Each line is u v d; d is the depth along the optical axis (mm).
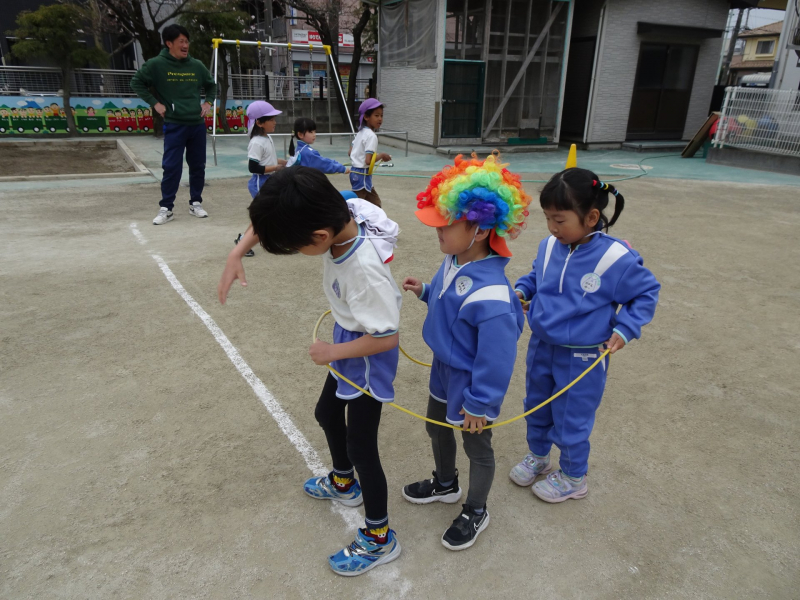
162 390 3121
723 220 7250
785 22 13070
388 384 1938
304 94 21953
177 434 2756
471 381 1896
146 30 14602
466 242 1815
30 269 4941
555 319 2104
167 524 2219
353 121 18016
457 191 1706
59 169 10805
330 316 4121
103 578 1974
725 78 31156
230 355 3521
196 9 14922
